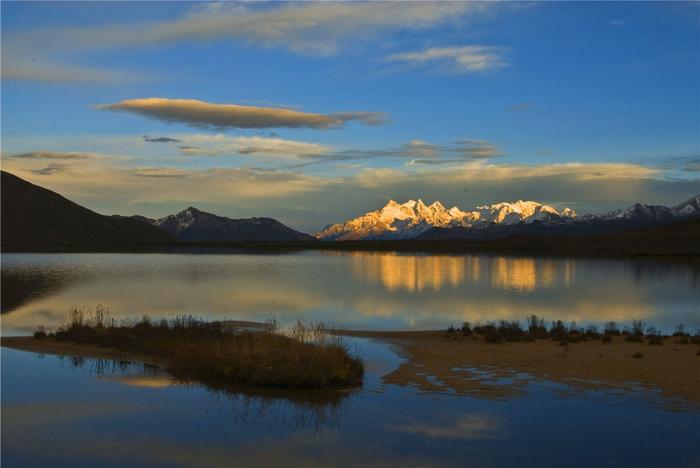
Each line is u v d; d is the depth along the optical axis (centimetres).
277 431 1502
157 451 1365
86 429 1511
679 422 1539
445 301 4844
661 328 3434
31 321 3572
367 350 2556
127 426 1545
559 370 2114
